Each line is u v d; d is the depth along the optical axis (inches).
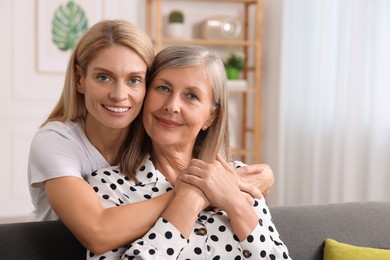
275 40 198.2
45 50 187.0
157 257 56.1
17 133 186.4
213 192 60.0
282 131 189.8
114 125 61.2
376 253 68.2
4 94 184.4
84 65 61.2
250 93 212.7
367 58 154.3
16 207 188.5
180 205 58.7
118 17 193.6
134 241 58.1
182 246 57.8
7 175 186.7
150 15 195.5
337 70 163.2
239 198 61.1
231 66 196.9
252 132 212.1
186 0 201.9
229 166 63.0
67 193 58.3
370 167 152.5
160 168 66.3
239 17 207.9
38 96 187.5
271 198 200.5
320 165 171.9
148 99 62.4
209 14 204.8
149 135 63.3
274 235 64.4
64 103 66.4
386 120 149.6
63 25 187.9
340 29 161.8
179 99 61.7
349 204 75.5
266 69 205.3
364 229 72.7
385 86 148.9
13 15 183.3
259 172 68.3
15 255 59.2
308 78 179.0
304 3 180.1
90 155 65.0
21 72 185.5
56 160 60.7
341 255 67.9
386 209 75.5
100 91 60.4
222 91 64.9
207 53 63.4
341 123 163.0
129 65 59.9
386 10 147.6
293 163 185.9
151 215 58.4
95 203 58.2
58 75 189.2
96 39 60.2
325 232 71.4
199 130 65.7
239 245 61.4
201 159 67.9
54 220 63.8
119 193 62.2
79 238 57.5
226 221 62.3
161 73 61.7
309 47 178.4
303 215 71.9
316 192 172.6
